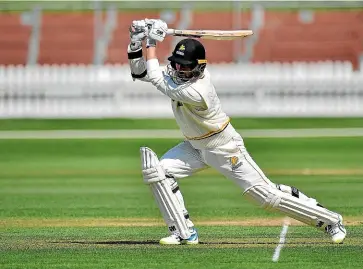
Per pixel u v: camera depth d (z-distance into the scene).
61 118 99.75
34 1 124.25
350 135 83.94
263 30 119.19
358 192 48.75
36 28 120.88
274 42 118.12
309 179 55.09
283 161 65.81
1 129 92.56
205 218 38.78
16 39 120.00
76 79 100.12
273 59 117.00
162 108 99.75
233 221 37.66
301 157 68.38
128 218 38.84
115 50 117.75
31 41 120.12
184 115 28.66
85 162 67.62
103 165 65.75
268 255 27.08
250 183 29.06
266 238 31.72
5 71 100.19
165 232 34.03
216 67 99.69
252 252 27.72
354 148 74.69
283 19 121.06
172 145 75.69
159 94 99.75
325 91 99.25
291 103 99.31
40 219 38.53
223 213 40.62
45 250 28.58
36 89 100.06
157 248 28.81
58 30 120.69
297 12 121.75
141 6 122.44
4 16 121.88
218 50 115.31
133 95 99.94
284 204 29.22
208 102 27.97
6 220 38.22
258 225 36.12
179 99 27.95
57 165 66.00
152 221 37.78
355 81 98.88
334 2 121.31
